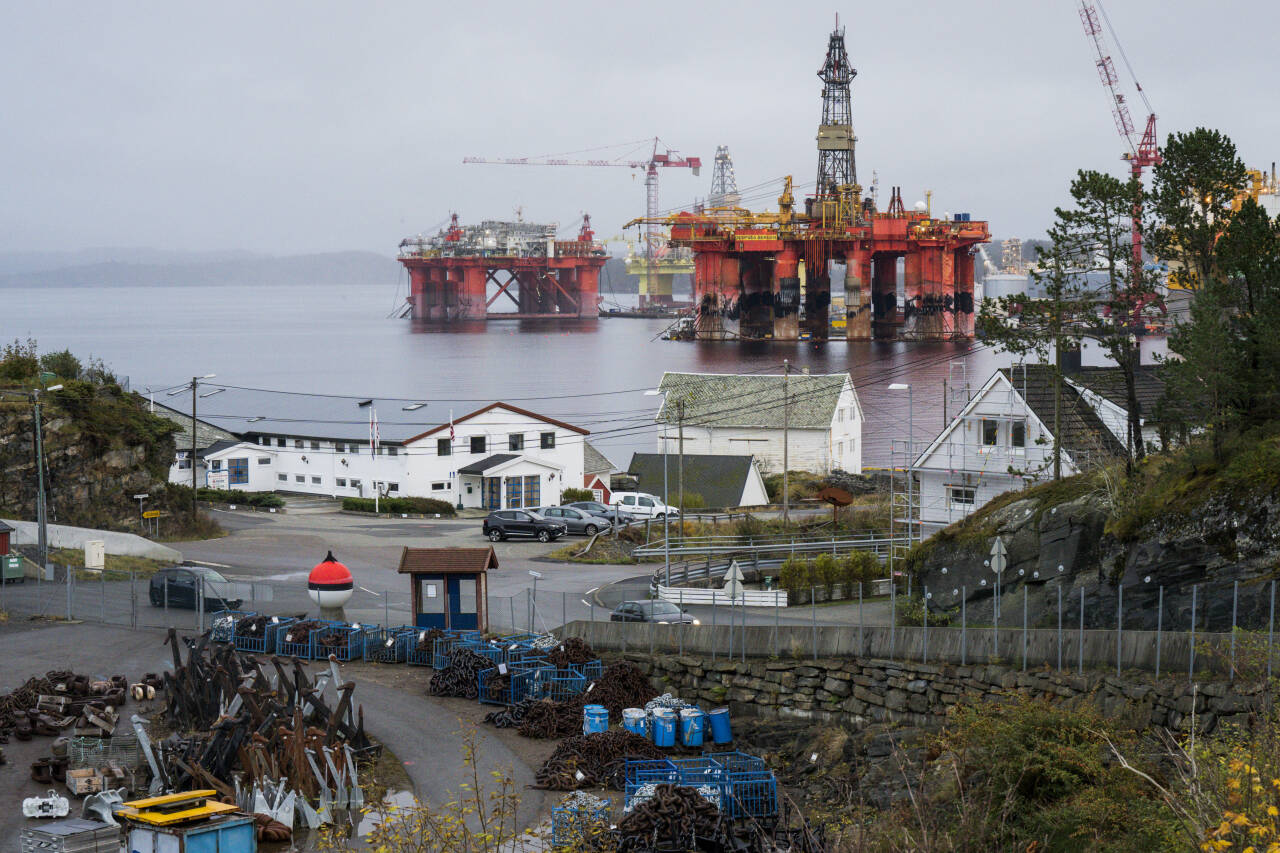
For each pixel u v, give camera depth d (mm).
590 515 84000
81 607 52969
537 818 29328
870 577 58000
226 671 35469
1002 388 63094
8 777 32281
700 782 30766
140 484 81062
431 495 101500
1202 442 44094
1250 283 44969
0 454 75750
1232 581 38000
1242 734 25125
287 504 100625
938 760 29250
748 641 39719
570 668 40469
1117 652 32031
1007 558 47688
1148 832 21922
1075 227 48844
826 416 114438
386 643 45250
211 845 22188
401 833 24312
